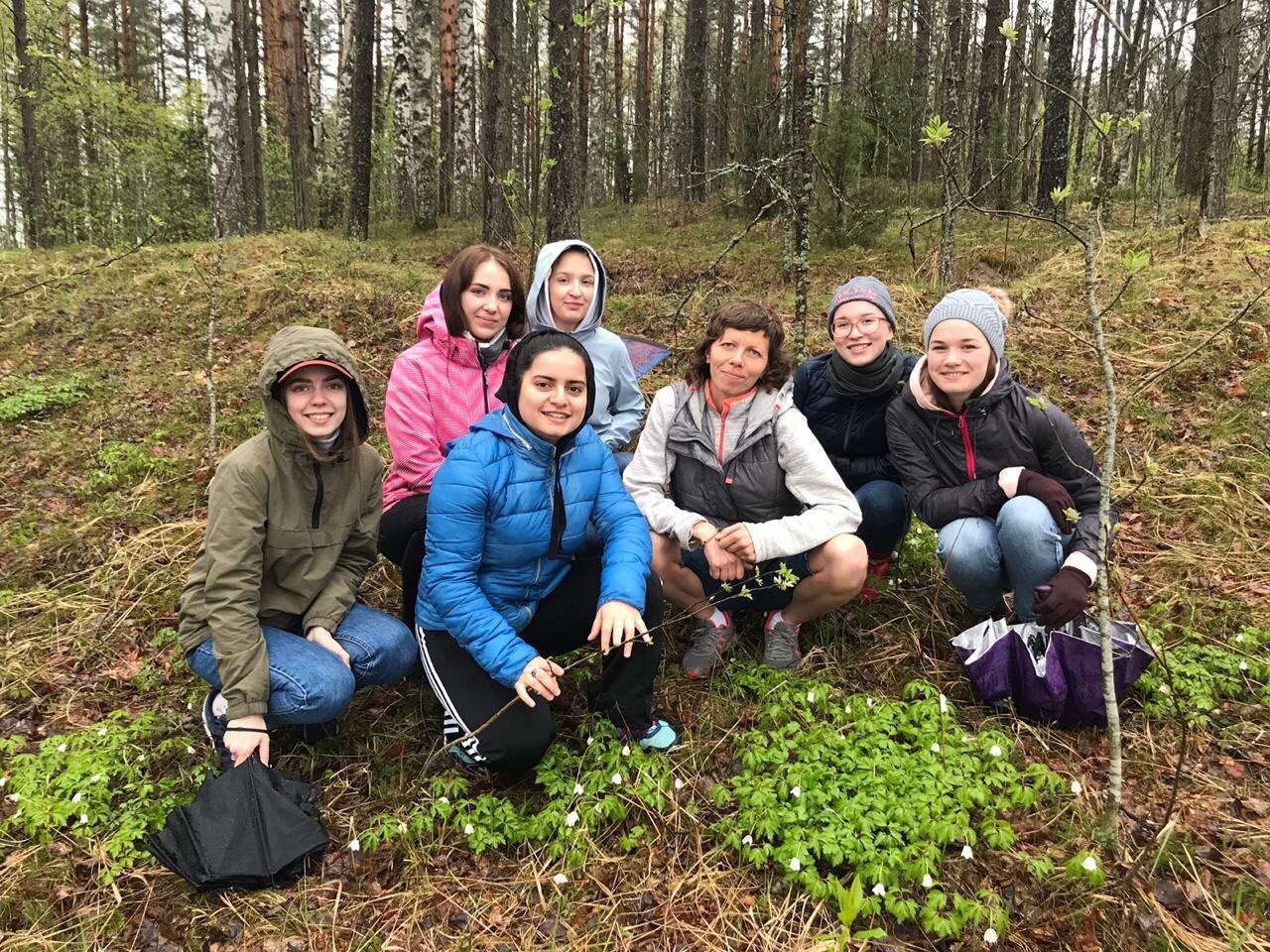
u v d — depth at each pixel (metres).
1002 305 4.07
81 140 18.89
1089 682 2.69
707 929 2.11
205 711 2.63
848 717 2.75
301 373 2.47
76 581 3.93
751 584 3.08
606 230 13.95
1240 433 4.54
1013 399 2.98
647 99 23.50
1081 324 5.87
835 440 3.50
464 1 15.33
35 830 2.38
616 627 2.49
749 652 3.28
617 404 3.71
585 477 2.68
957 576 3.05
